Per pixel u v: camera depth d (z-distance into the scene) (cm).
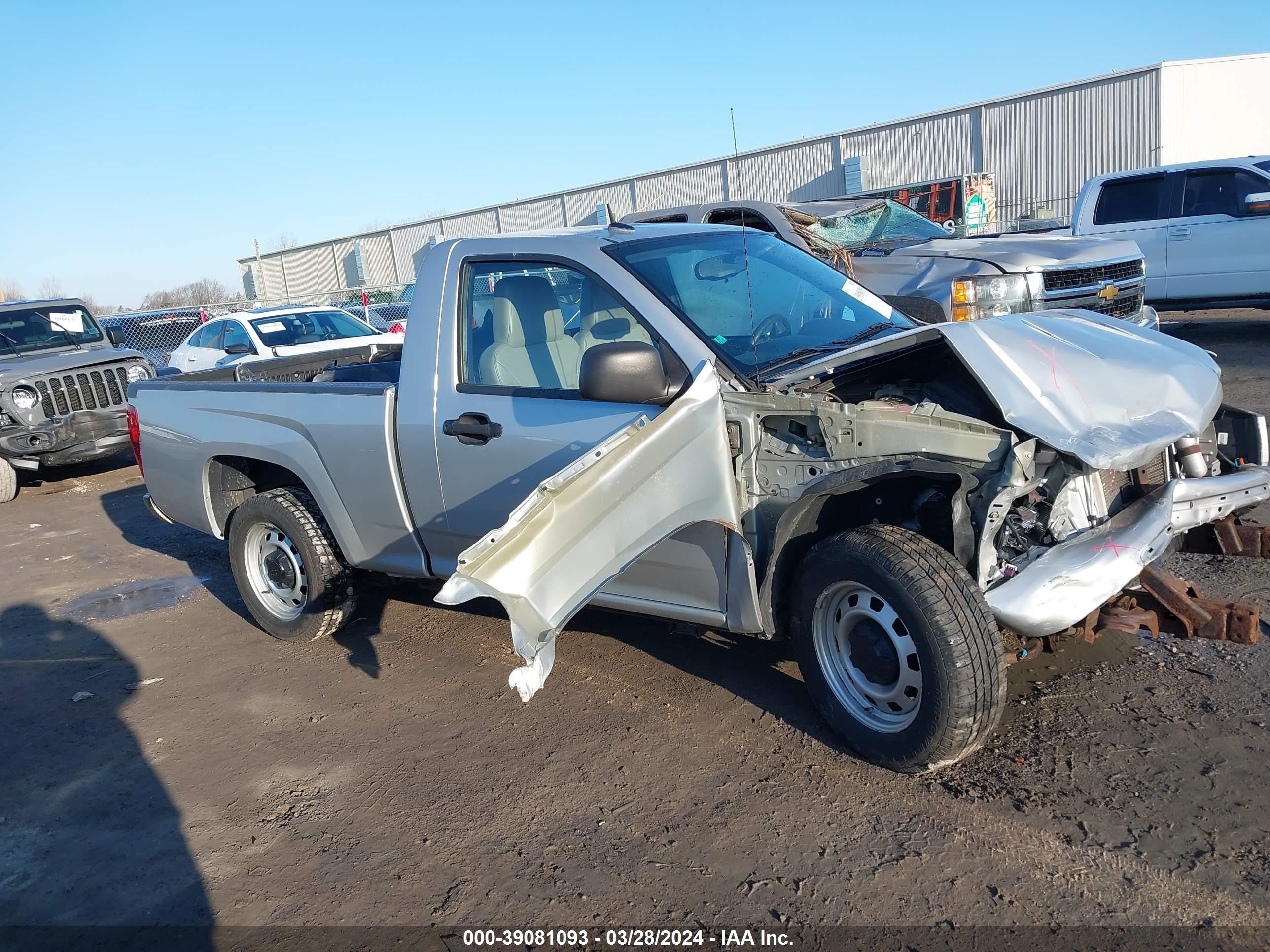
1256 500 354
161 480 582
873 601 332
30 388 1041
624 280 390
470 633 531
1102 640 421
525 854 325
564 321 407
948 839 305
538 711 423
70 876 341
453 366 432
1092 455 305
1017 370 332
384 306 2498
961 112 3055
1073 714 366
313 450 485
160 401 573
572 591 318
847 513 366
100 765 422
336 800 372
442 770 385
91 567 755
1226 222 1213
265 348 1331
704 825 328
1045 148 2916
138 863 345
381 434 450
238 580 553
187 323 2166
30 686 518
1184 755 333
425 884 316
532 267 418
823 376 378
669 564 375
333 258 4859
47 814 384
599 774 367
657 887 300
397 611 575
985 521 315
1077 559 318
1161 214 1266
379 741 416
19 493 1107
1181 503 336
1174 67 2662
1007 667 344
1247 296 1218
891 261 880
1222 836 291
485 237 441
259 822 363
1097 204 1328
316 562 508
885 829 314
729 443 348
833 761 356
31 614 646
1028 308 824
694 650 465
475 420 414
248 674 507
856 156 3281
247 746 426
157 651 555
